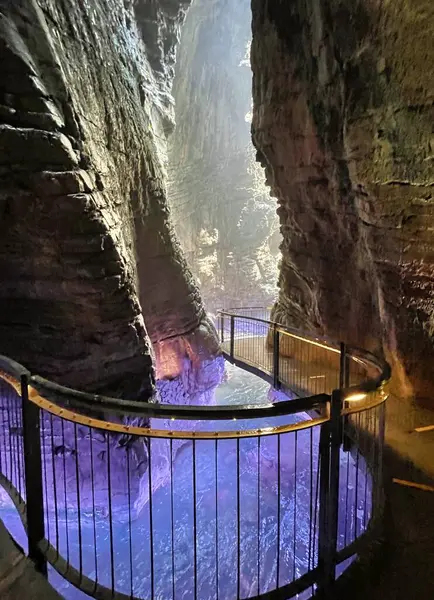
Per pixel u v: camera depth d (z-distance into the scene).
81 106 6.78
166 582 6.62
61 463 6.27
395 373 7.23
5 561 3.04
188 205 24.50
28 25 5.91
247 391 15.38
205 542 7.51
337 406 3.17
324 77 7.60
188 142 23.69
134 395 6.65
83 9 7.82
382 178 6.43
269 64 9.42
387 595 3.36
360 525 5.98
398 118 5.89
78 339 6.20
